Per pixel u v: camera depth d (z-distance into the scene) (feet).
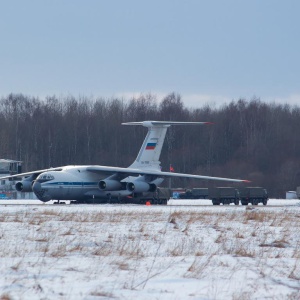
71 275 159.12
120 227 318.65
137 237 265.54
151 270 169.99
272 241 258.98
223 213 461.78
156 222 359.25
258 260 195.00
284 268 177.99
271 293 137.80
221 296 133.59
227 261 191.42
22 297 130.21
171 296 132.98
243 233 295.48
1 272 163.32
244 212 476.95
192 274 163.43
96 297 130.82
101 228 311.06
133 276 158.71
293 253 216.74
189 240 253.44
